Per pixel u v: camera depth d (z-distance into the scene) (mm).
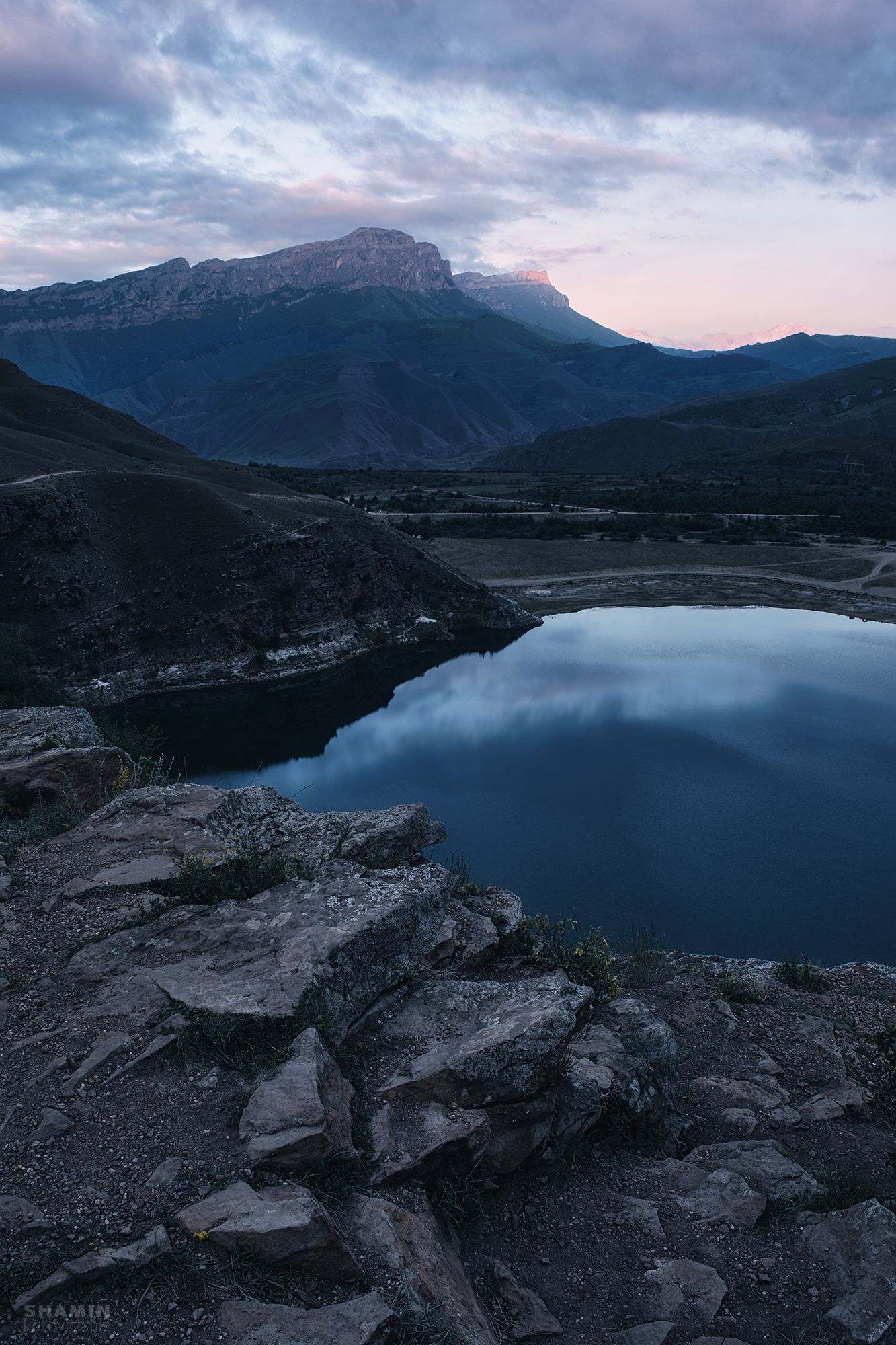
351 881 10219
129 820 12664
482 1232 7324
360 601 98375
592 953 11844
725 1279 7105
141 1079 7160
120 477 97000
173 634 83875
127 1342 5016
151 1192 5988
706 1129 10273
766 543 142750
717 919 33469
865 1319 6477
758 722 63688
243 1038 7535
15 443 108188
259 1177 6172
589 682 78000
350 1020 8484
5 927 9734
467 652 93188
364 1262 5828
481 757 56750
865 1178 9289
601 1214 7867
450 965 11000
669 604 114125
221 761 60281
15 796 14430
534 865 38906
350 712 72688
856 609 108812
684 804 47031
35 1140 6434
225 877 10539
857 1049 11477
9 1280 5238
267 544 92375
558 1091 8711
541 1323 6387
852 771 52781
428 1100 7664
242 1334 5129
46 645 76812
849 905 34938
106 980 8570
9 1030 7859
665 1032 10961
